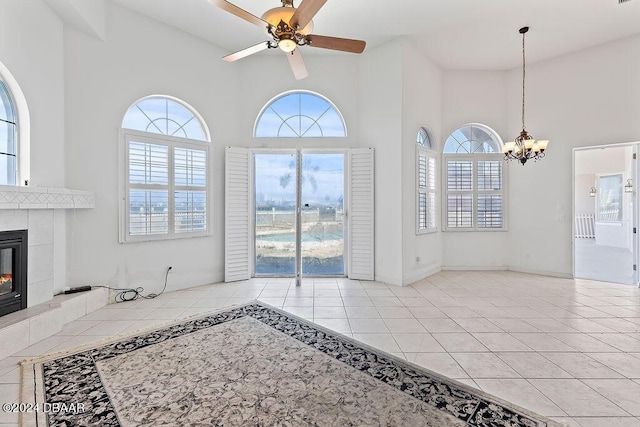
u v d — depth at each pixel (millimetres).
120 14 3668
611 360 2275
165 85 4047
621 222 7398
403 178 4375
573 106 4672
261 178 4973
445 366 2201
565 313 3258
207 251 4496
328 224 4973
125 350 2445
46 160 3078
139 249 3863
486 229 5367
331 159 4957
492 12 3732
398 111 4367
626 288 4211
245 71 4812
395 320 3080
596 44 4441
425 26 4039
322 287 4305
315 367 2186
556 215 4859
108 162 3607
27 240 2801
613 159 7582
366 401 1807
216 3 2096
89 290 3371
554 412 1706
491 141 5469
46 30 3061
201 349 2459
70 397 1847
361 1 3535
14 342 2408
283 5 2459
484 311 3328
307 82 4793
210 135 4492
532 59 4895
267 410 1727
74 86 3357
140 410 1729
